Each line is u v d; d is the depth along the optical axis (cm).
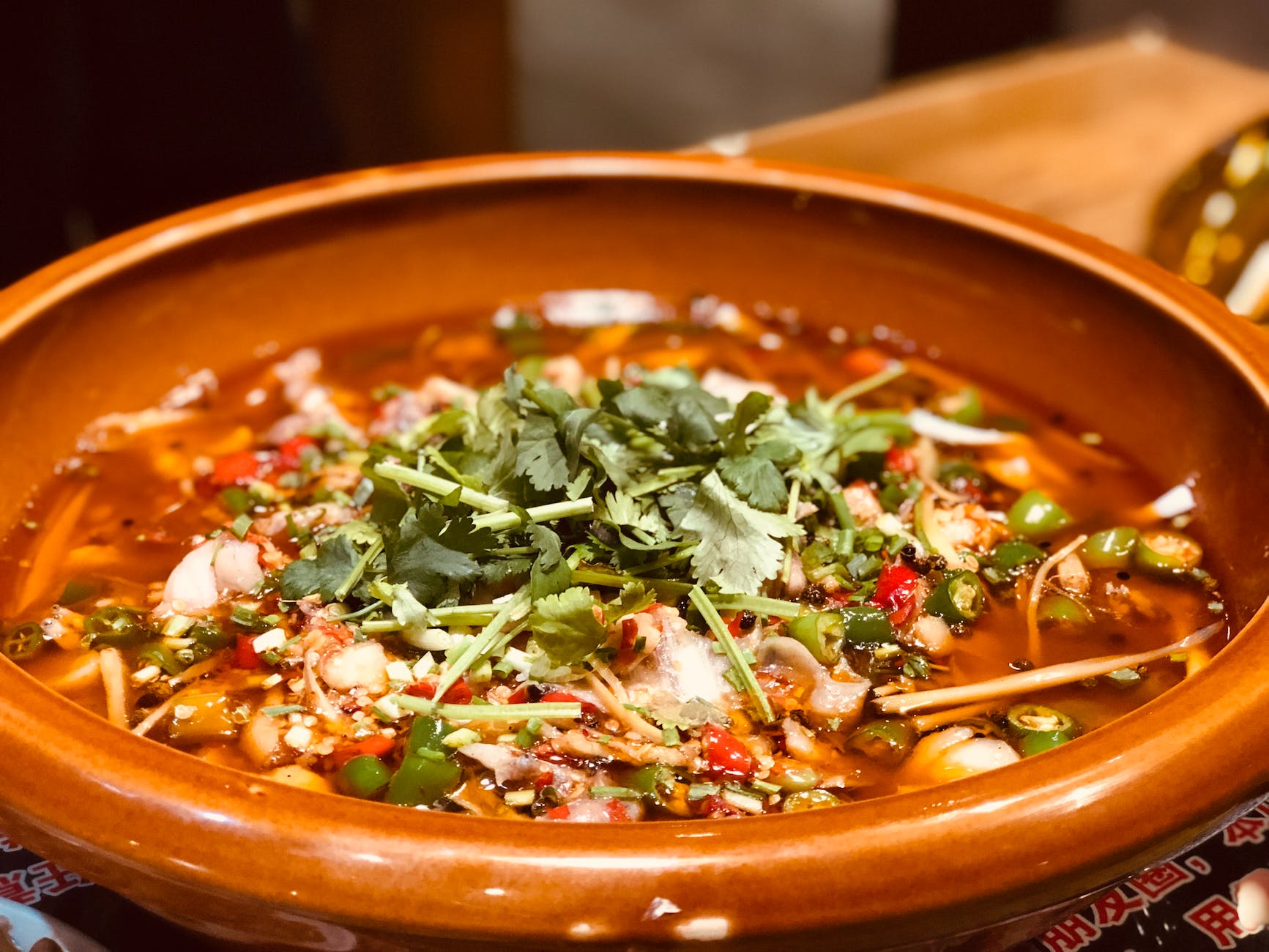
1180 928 42
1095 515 50
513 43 114
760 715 43
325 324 56
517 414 47
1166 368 50
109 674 44
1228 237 61
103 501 50
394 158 111
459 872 35
